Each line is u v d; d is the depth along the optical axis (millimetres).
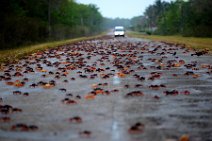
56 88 12578
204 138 7012
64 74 15422
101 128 7711
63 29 64062
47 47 35156
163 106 9641
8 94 11766
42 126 7961
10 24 37375
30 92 12000
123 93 11398
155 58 22312
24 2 53906
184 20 79250
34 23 46594
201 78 14414
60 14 67812
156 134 7266
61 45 39656
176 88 12219
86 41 51156
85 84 13258
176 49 30328
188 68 17453
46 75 15703
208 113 8922
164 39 51906
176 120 8289
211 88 12234
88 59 22359
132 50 29656
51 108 9625
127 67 17828
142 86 12625
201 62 19875
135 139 6980
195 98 10656
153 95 11086
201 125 7891
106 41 50000
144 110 9203
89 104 9945
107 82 13562
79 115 8812
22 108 9742
